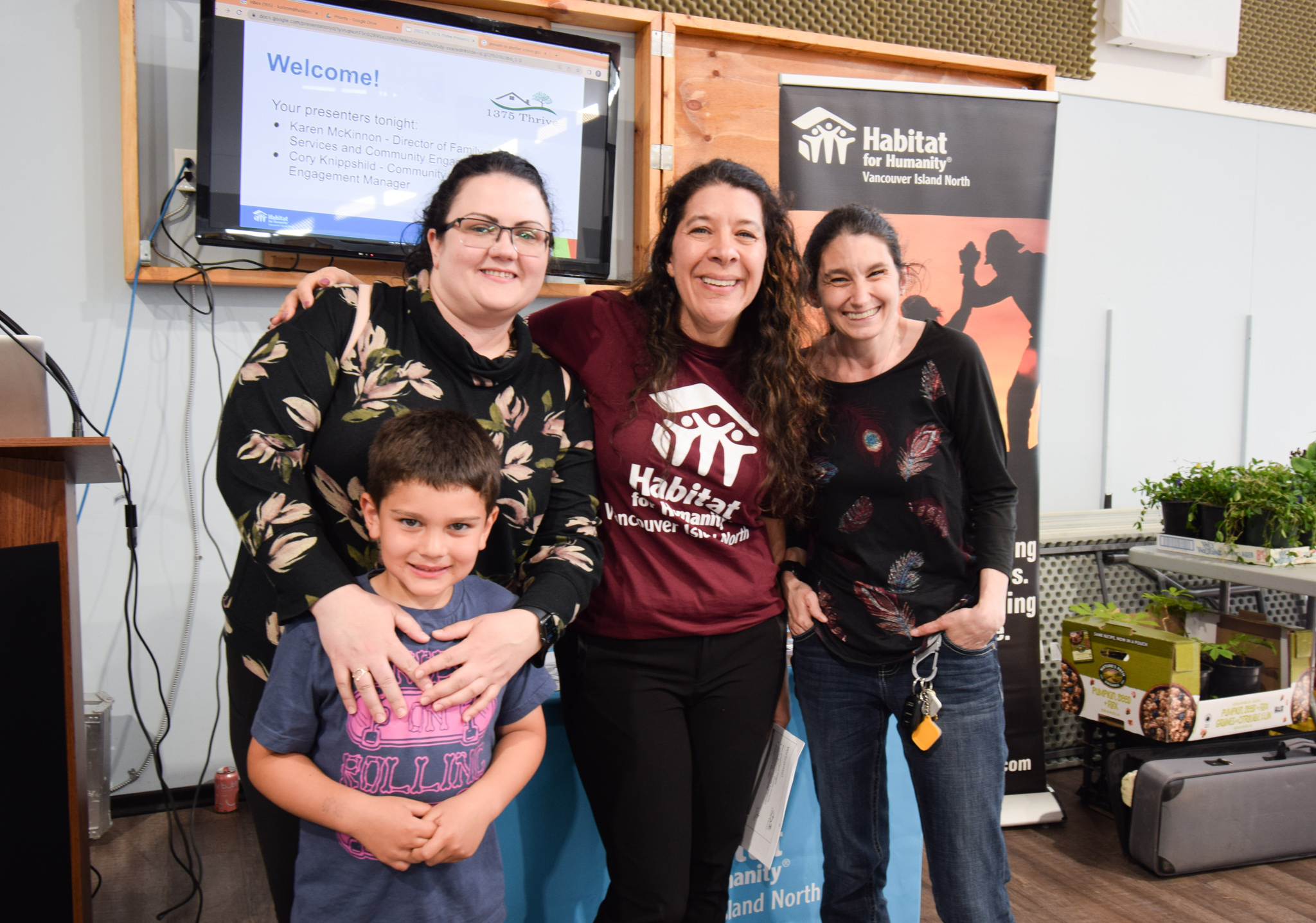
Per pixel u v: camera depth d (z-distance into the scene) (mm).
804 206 2348
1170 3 3635
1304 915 2062
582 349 1390
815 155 2350
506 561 1245
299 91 2400
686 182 1357
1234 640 2695
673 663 1311
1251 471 2689
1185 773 2234
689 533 1326
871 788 1559
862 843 1552
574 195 2713
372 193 2496
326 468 1143
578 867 1598
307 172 2428
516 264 1169
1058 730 3051
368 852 1039
